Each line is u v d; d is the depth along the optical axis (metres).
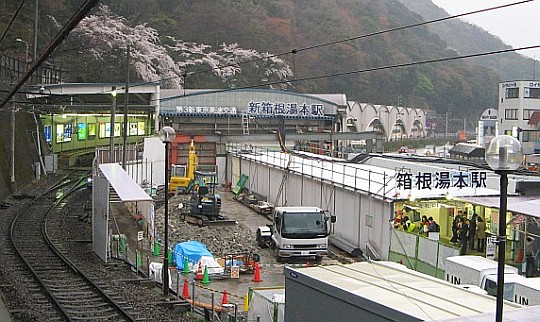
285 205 31.17
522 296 12.17
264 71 83.88
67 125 46.53
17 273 16.61
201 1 93.19
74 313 12.75
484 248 19.34
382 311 6.70
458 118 117.00
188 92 53.75
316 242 21.48
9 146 34.28
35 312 12.73
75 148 47.88
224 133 47.75
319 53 94.69
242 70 83.12
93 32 69.06
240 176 39.69
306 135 48.47
